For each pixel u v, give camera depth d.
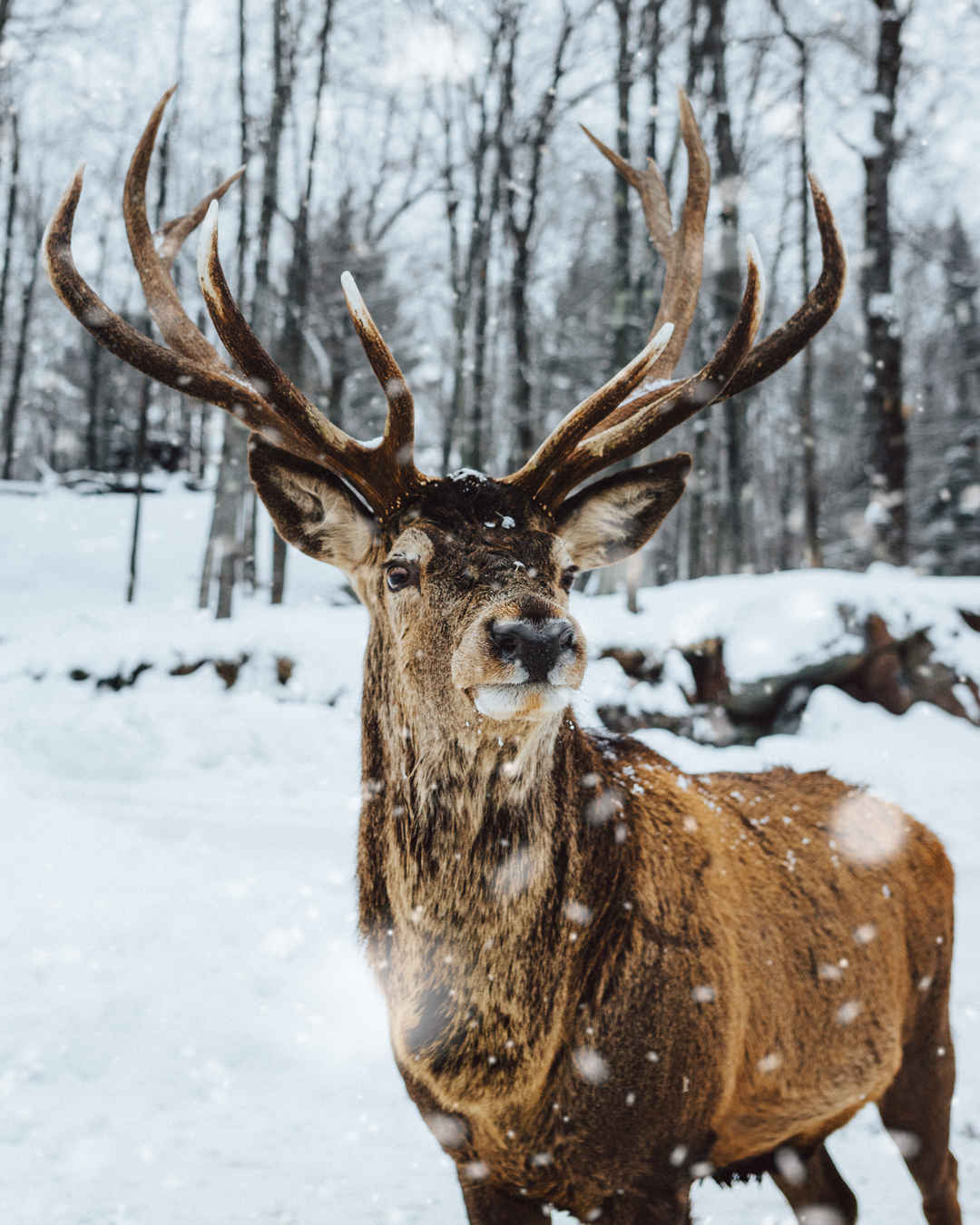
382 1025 5.39
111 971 5.55
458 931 2.44
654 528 3.10
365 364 24.06
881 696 12.51
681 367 22.61
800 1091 2.87
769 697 12.20
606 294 26.89
